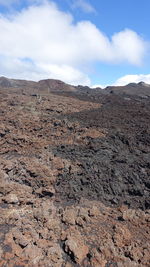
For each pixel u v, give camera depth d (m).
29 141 16.56
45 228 9.36
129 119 20.66
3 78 67.31
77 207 10.59
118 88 69.12
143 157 14.12
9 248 8.36
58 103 26.67
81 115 22.09
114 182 12.25
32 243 8.61
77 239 8.82
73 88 67.50
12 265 7.76
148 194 11.63
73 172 12.86
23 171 13.10
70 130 18.14
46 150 15.34
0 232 9.08
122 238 9.08
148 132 16.88
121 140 16.14
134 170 13.01
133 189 11.89
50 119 20.25
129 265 8.02
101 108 26.66
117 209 10.86
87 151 14.78
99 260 8.12
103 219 10.12
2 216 9.84
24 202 10.95
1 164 13.70
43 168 13.18
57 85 69.31
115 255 8.34
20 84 66.94
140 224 9.91
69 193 11.70
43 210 10.27
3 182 12.29
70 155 14.57
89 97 40.28
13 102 24.94
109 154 14.43
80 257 8.18
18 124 19.20
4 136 17.38
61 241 8.89
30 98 27.91
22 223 9.55
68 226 9.55
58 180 12.59
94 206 10.76
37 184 12.37
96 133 17.05
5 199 10.91
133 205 11.12
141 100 37.38
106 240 8.91
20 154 15.20
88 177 12.52
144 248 8.69
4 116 20.81
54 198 11.47
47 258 8.09
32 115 21.39
